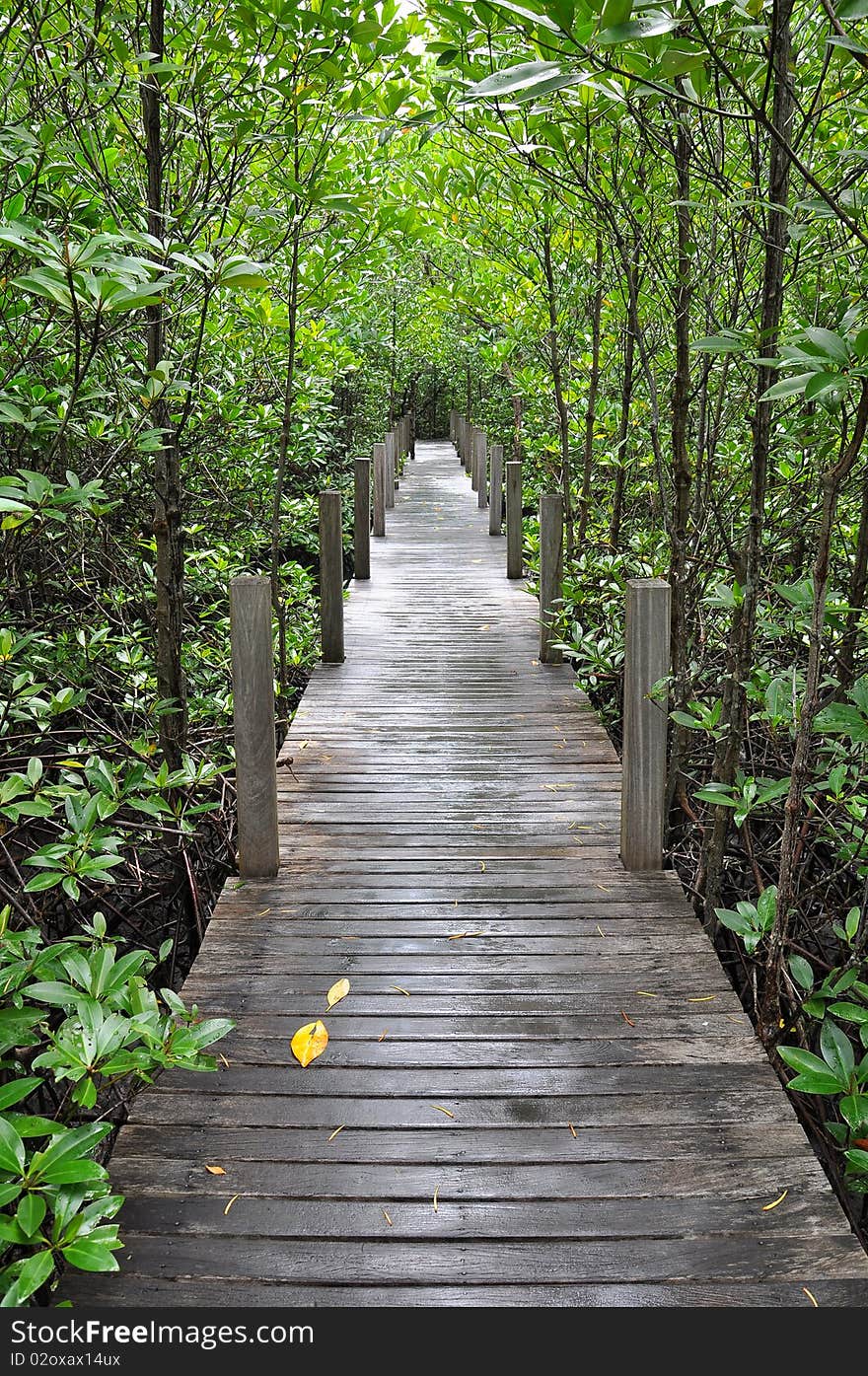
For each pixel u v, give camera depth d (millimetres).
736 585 2920
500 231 5930
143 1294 1725
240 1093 2236
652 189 3666
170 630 3510
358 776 4195
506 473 8039
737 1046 2408
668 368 5348
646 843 3301
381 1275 1753
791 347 1828
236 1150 2057
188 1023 2076
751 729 4027
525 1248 1812
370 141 4785
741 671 2898
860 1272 1758
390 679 5594
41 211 3125
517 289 6609
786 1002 2980
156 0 3035
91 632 4414
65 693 2850
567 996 2605
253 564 6902
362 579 8219
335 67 3281
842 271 3561
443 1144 2074
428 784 4105
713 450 3789
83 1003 1824
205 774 3111
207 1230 1848
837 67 2957
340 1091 2240
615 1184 1963
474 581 8180
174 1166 2012
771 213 2486
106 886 3617
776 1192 1946
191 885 3428
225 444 6090
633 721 3221
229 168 3953
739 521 4578
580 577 5883
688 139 3217
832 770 2568
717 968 2746
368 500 8141
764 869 3975
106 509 2812
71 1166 1602
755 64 2588
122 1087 2641
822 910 3666
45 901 3463
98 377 3824
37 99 3074
